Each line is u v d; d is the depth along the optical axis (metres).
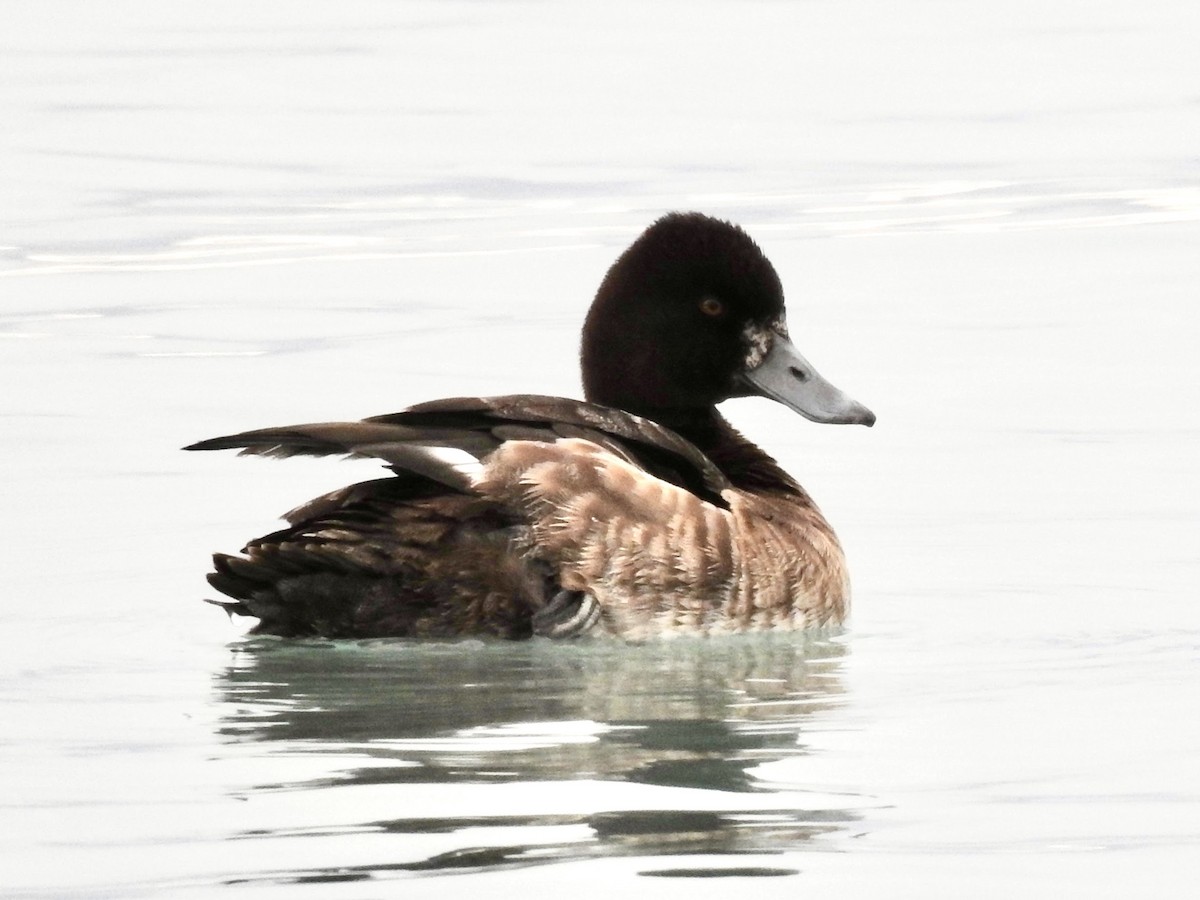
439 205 23.67
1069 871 7.54
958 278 20.23
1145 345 17.84
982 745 8.97
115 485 13.99
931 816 8.05
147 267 20.86
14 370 17.05
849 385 16.91
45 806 8.09
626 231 22.06
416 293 19.66
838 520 13.72
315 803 8.09
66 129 27.45
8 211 23.27
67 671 10.13
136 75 31.03
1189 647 10.80
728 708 9.52
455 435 10.79
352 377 16.75
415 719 9.24
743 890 7.29
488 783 8.34
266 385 16.53
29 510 13.44
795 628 11.27
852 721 9.35
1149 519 13.53
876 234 22.03
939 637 11.11
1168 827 7.96
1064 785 8.45
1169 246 21.22
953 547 13.07
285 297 19.56
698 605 10.95
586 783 8.35
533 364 17.08
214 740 8.93
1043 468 14.71
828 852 7.66
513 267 20.55
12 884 7.34
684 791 8.27
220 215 23.16
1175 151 25.88
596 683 9.95
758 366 12.36
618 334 12.36
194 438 15.07
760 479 12.09
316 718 9.26
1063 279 20.09
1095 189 23.97
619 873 7.40
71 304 19.41
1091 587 12.12
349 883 7.29
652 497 10.85
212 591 11.84
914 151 26.34
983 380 16.95
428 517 10.52
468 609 10.50
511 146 26.78
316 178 25.05
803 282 20.20
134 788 8.29
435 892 7.21
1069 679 10.16
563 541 10.63
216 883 7.31
